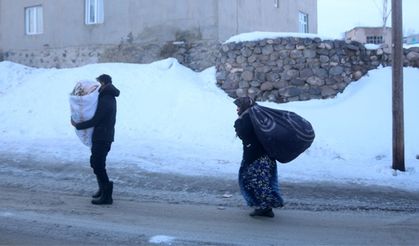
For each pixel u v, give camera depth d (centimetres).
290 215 750
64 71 1842
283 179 957
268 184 718
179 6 1817
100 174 788
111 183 799
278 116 711
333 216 748
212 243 607
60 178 978
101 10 2009
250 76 1516
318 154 1195
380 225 701
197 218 723
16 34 2216
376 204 817
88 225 676
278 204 726
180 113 1414
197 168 1036
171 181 947
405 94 1421
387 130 1273
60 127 1421
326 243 614
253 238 630
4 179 970
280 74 1489
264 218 726
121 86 1587
